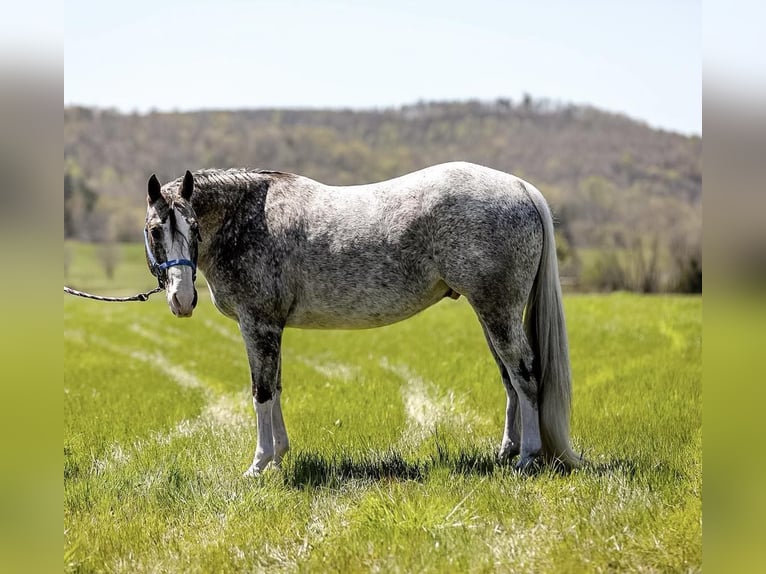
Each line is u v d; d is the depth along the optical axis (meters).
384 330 24.70
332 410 11.09
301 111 189.00
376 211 8.05
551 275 7.85
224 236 8.24
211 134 172.75
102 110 173.00
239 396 13.66
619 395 11.38
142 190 150.75
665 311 27.80
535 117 177.50
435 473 7.28
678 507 6.31
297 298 8.23
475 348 18.42
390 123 184.38
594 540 5.83
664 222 125.06
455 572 5.49
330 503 6.99
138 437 9.98
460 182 7.82
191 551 6.21
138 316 37.62
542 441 7.76
